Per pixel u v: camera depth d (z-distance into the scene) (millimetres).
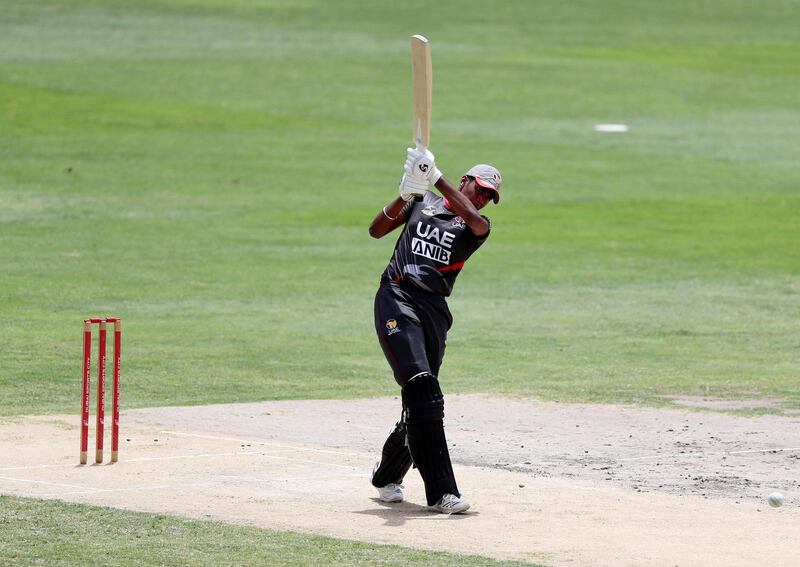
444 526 30125
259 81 172625
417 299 32469
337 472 36219
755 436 43125
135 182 116500
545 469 37562
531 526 30188
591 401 49688
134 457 37688
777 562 27109
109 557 26875
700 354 61094
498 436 42719
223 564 26469
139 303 72250
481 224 31828
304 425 43844
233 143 135750
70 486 33656
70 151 128500
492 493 33906
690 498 33688
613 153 136750
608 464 38406
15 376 52156
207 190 114250
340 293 76875
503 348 62000
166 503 31844
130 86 164500
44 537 28422
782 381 54469
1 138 132500
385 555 27312
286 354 59000
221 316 68938
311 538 28719
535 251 93062
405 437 32062
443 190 31812
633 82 183250
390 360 32312
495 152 134125
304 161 128375
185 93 162125
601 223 104375
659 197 116000
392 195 114250
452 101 164625
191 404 47656
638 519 31047
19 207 104438
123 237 94250
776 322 70438
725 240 98562
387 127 147750
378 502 32656
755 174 127812
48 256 86312
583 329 67500
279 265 85625
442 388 52281
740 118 161375
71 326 64562
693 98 173875
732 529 30094
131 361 56406
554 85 178625
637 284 82125
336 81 174875
